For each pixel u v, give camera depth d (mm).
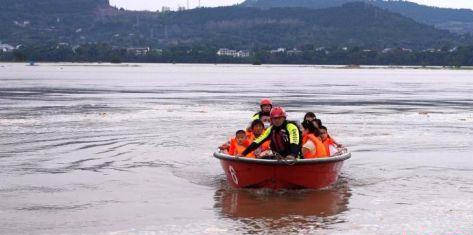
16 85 61812
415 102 42594
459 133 25047
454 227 11398
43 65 182750
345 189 14609
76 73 107812
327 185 14688
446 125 27969
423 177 16031
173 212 12422
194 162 18109
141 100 42031
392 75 116688
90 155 19000
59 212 12305
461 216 12148
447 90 60125
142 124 27281
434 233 11023
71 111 33000
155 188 14586
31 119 28734
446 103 41812
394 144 21906
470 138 23531
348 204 13141
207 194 14023
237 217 12086
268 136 13961
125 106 36688
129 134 23875
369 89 60781
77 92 50750
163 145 21250
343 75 112875
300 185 14055
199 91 54094
